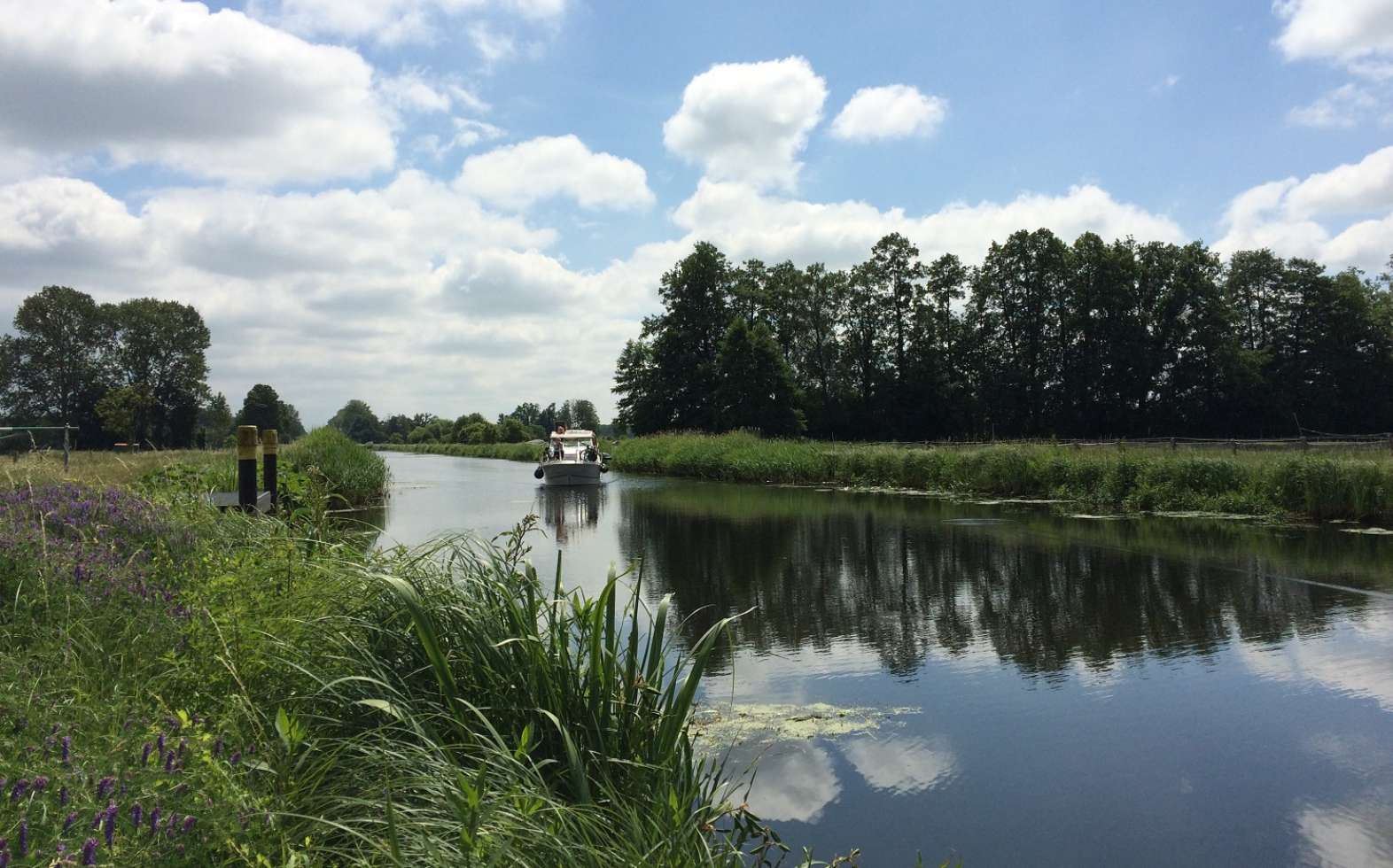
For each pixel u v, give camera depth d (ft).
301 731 8.11
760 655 20.68
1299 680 18.33
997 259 199.72
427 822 7.36
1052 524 46.37
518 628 11.09
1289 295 190.08
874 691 17.85
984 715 16.38
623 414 201.05
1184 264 184.55
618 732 10.34
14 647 9.18
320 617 10.90
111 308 230.89
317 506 16.20
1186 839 11.58
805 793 13.02
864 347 211.00
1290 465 49.55
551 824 7.89
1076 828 11.84
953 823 12.08
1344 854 11.13
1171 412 184.55
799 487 81.10
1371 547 36.60
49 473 19.26
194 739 7.01
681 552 37.06
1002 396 192.65
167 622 10.32
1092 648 21.08
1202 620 23.76
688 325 195.83
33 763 6.10
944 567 32.73
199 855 5.94
